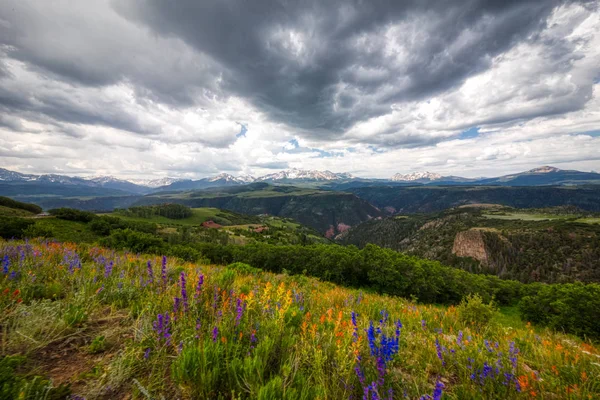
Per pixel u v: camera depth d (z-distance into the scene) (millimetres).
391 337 3893
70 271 5355
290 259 42625
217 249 50312
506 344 5781
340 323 4938
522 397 3312
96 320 3793
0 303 3432
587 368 4461
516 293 48812
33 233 21188
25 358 2629
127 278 5586
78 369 2664
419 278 37031
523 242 141250
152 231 102062
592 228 138125
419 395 3057
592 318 23703
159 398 2404
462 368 3893
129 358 2789
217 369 2684
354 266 37719
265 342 3240
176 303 4023
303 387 2701
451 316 8750
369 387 2641
